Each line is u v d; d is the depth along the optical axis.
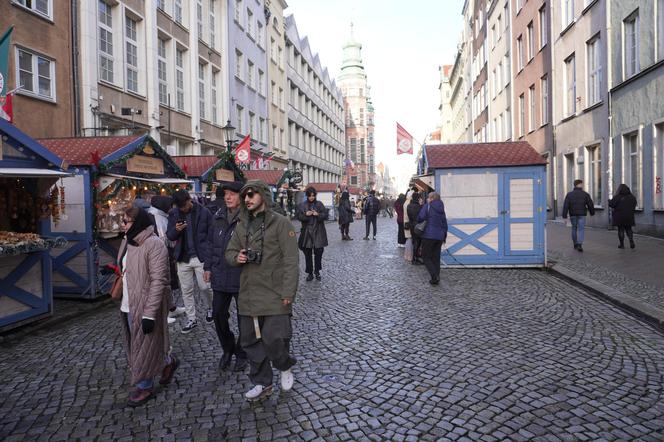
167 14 20.75
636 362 4.81
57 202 7.70
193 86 23.25
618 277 8.87
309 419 3.74
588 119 19.56
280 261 4.07
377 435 3.46
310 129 53.75
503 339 5.64
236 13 30.58
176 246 6.34
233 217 4.73
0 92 8.20
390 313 7.04
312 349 5.45
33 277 6.68
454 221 11.28
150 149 9.66
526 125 28.72
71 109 14.88
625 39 16.48
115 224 8.52
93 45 15.58
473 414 3.75
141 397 4.08
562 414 3.71
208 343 5.80
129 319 4.12
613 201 12.65
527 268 11.12
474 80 47.53
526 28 28.28
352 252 15.04
